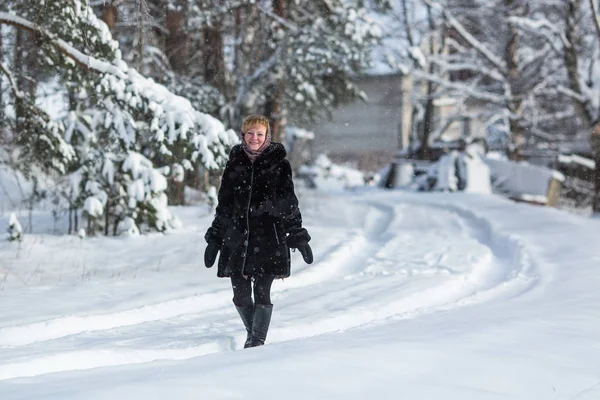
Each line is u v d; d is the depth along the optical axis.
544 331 9.30
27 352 8.92
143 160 23.69
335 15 41.38
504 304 12.09
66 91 24.33
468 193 47.22
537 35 55.22
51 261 19.59
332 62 42.12
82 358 8.48
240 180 9.67
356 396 5.94
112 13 28.44
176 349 9.25
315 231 26.66
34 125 22.59
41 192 27.80
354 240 24.05
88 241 22.89
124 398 5.58
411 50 60.56
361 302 13.37
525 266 18.23
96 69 20.64
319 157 73.56
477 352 7.84
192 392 5.77
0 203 29.42
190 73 38.81
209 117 21.78
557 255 19.52
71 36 20.94
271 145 9.75
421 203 43.75
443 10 61.84
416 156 70.62
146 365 7.10
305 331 10.89
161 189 23.59
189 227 25.98
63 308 12.92
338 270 19.05
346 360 7.10
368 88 94.00
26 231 24.56
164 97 21.38
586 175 57.53
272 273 9.59
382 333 8.95
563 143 68.31
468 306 12.47
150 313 12.84
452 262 19.44
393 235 26.27
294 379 6.30
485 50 61.53
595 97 48.84
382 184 66.12
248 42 41.44
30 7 20.69
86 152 23.77
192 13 34.88
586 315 10.62
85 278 17.05
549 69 59.81
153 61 33.66
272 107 42.44
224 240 9.80
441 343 8.14
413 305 13.73
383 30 63.47
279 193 9.73
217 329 10.96
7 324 11.41
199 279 16.83
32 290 14.82
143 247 22.33
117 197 24.14
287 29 40.81
